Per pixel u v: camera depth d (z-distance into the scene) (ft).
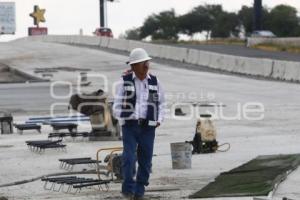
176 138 153.58
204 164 113.09
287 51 516.73
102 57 472.44
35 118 203.31
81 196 87.10
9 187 96.89
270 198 79.30
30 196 88.94
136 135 82.64
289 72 319.27
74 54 500.33
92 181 91.35
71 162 106.32
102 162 117.70
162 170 107.96
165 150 132.87
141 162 83.51
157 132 166.61
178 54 439.22
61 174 105.19
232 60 371.56
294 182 92.32
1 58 492.54
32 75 380.17
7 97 285.43
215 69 385.70
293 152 122.72
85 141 150.71
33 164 118.52
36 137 162.09
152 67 399.44
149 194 87.15
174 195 86.12
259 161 110.22
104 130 151.02
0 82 349.20
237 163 112.88
